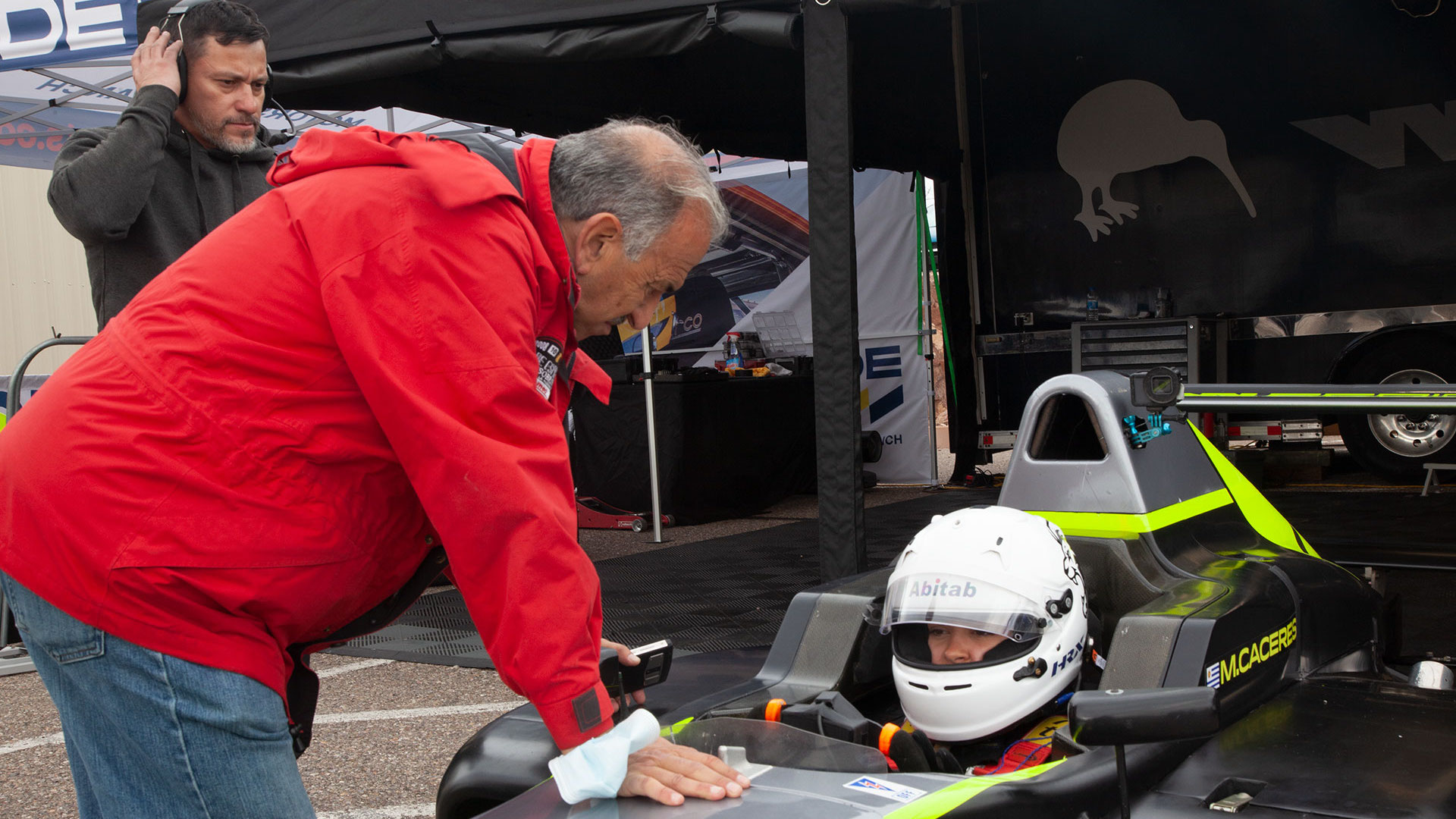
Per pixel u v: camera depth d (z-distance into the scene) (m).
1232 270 8.77
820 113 4.36
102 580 1.24
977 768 1.90
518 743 1.82
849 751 1.52
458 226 1.25
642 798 1.36
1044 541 1.87
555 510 1.26
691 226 1.42
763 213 10.46
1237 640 1.84
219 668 1.28
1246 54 8.59
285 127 8.29
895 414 10.24
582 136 1.42
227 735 1.29
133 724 1.28
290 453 1.27
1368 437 8.56
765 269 10.51
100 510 1.24
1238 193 8.71
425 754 3.23
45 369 11.55
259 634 1.33
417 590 1.53
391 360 1.22
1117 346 8.69
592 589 1.30
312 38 5.44
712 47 7.41
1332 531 6.27
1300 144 8.48
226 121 2.96
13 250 11.34
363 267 1.23
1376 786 1.50
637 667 1.83
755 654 2.32
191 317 1.26
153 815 1.31
